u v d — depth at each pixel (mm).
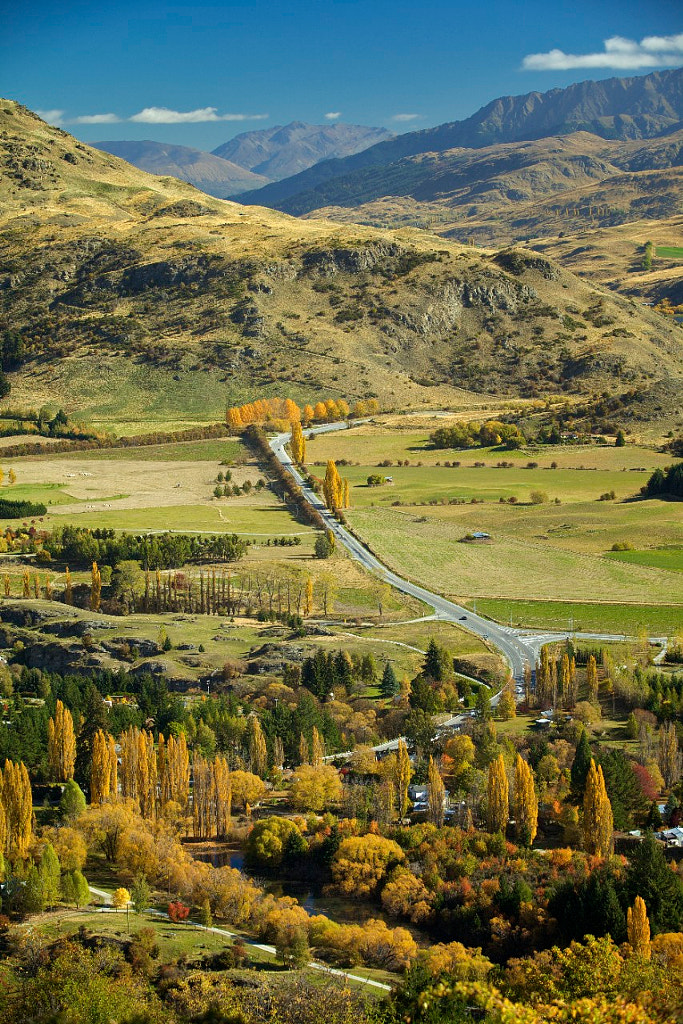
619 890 166375
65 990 139250
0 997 139875
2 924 158125
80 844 180625
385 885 179125
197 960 151875
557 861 182000
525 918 165875
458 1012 137625
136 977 145000
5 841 178750
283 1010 139875
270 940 162625
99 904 170250
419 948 161750
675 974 141250
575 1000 132875
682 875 173875
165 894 175250
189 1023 137375
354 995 144250
